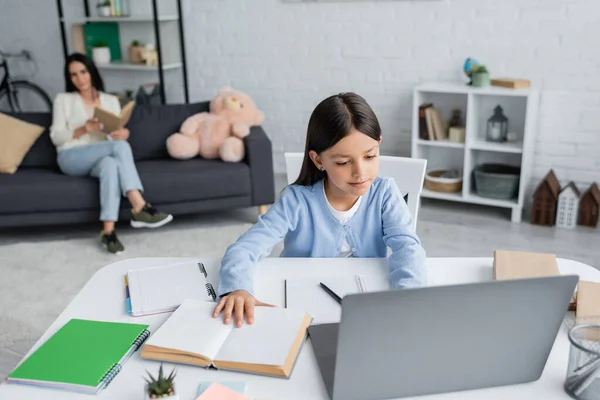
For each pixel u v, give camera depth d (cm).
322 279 132
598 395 91
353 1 384
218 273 136
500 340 92
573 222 327
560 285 89
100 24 477
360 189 129
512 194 342
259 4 416
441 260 143
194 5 438
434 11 361
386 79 389
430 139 362
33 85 504
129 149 322
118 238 328
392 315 86
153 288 129
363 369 90
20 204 315
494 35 347
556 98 338
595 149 336
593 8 316
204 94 459
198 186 329
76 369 100
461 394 95
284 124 435
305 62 413
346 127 123
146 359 105
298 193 147
